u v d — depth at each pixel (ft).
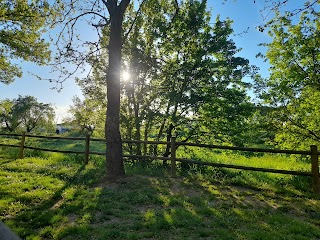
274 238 15.37
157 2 38.88
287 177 33.73
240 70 37.37
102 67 39.83
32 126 178.91
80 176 30.07
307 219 19.20
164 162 38.75
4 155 42.16
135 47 38.63
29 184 26.07
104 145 45.96
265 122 37.14
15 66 59.41
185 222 17.72
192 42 38.24
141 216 18.88
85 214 19.21
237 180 29.27
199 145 29.86
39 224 17.56
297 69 34.32
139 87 39.52
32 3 50.55
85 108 43.34
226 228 17.16
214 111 37.09
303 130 34.96
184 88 37.42
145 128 40.24
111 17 29.81
